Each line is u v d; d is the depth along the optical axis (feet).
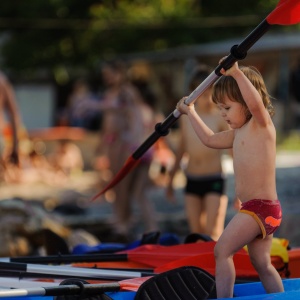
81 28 252.21
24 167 177.06
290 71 217.97
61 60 260.83
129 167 67.00
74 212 128.26
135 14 249.55
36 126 271.08
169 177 91.50
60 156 184.65
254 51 207.00
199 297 53.62
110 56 255.50
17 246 91.25
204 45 228.22
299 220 109.09
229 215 117.91
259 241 53.72
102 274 60.85
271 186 53.26
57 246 74.90
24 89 269.85
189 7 250.37
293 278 61.77
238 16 246.68
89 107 125.49
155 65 235.61
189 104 57.88
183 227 117.50
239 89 52.34
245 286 56.24
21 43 257.96
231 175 152.56
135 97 117.50
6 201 96.32
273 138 53.26
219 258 52.60
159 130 62.90
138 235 114.93
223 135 56.08
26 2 251.39
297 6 52.19
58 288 49.80
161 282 53.52
